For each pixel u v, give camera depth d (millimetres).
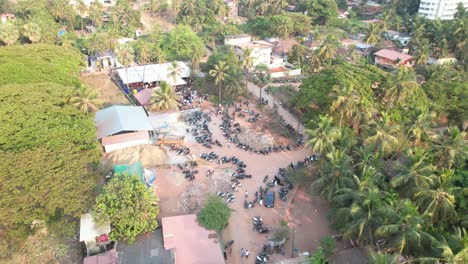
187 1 163875
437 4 181125
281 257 46969
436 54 125000
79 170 48281
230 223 52594
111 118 74000
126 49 103125
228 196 57500
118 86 101250
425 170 45219
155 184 60375
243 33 154000
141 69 105625
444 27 129625
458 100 77875
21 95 62781
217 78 90938
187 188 59625
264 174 64312
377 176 46969
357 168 50312
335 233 51312
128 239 45000
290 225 52844
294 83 108188
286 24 149625
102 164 63656
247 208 55625
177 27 129500
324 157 55406
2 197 42625
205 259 43594
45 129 54812
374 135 54281
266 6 178250
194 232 47281
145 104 87875
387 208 39375
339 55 117562
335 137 54969
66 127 56156
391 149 56344
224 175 63625
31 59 83562
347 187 47188
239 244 49094
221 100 94500
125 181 47594
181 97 94438
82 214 45625
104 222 44125
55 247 43969
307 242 49781
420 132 55375
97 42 115000
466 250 32594
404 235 37281
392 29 158125
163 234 46562
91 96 69188
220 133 78312
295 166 66000
